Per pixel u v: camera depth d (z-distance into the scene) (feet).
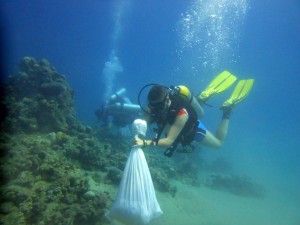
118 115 34.73
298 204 32.81
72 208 14.12
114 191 19.44
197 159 45.83
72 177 15.65
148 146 11.74
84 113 65.26
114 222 15.53
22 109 23.02
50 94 25.18
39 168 14.96
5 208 11.25
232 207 26.35
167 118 12.07
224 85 20.84
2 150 14.97
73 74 158.30
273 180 45.52
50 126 23.52
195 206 23.04
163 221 18.13
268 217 25.62
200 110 15.76
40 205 12.16
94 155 22.02
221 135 18.53
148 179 11.69
